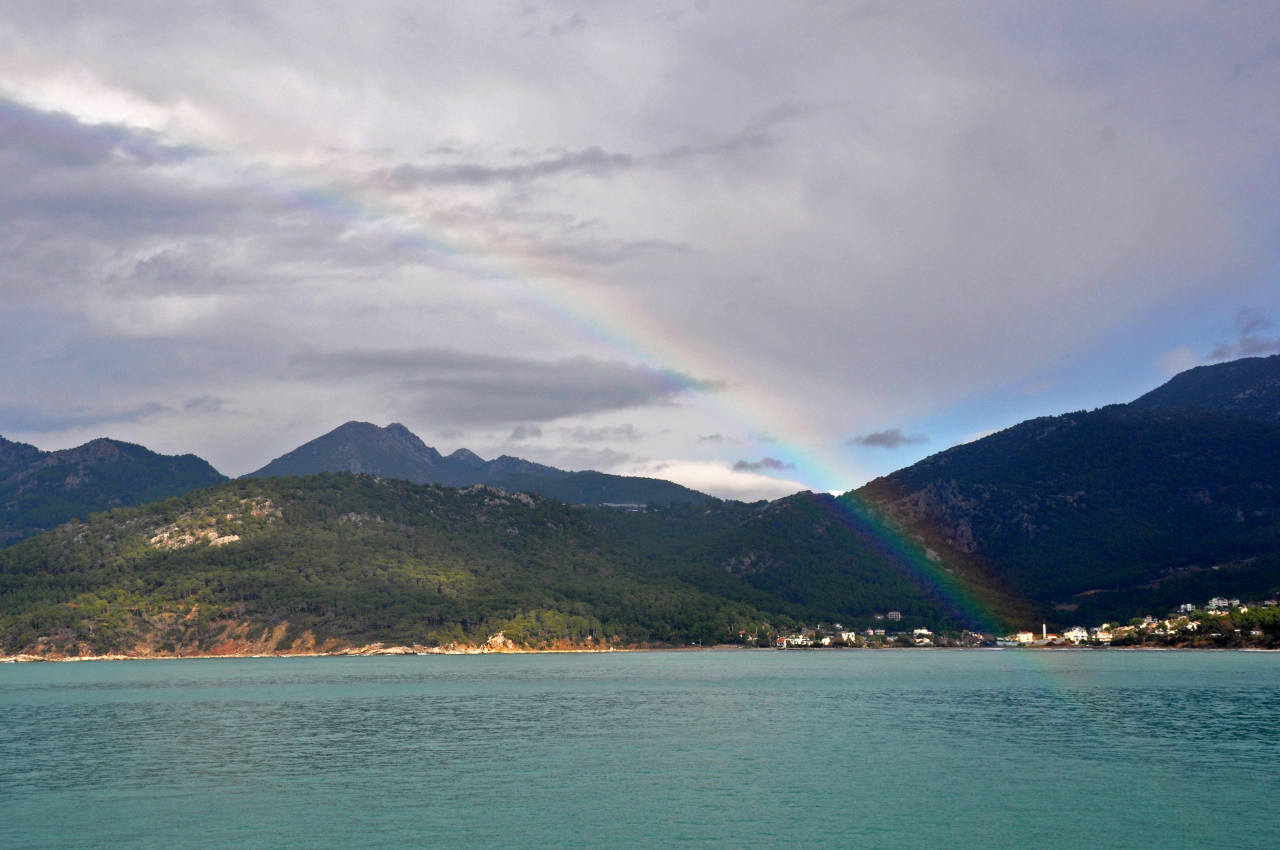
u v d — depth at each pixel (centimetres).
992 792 11719
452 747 15612
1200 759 13825
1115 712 19475
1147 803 11094
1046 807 10956
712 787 12156
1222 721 17812
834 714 19875
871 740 15962
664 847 9512
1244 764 13412
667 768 13488
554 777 12888
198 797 11756
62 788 12381
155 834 10056
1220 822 10269
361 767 13750
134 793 12025
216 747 15800
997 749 14862
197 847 9581
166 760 14462
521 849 9450
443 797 11662
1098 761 13725
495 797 11650
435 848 9494
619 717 19688
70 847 9612
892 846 9519
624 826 10256
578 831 10075
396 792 11969
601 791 11950
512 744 15912
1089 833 9900
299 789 12194
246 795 11850
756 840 9725
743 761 14000
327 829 10194
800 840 9725
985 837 9788
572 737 16688
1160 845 9512
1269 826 10112
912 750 14850
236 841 9781
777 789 12006
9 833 10119
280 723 19012
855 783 12325
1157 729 16875
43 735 17412
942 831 10006
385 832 10069
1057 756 14175
